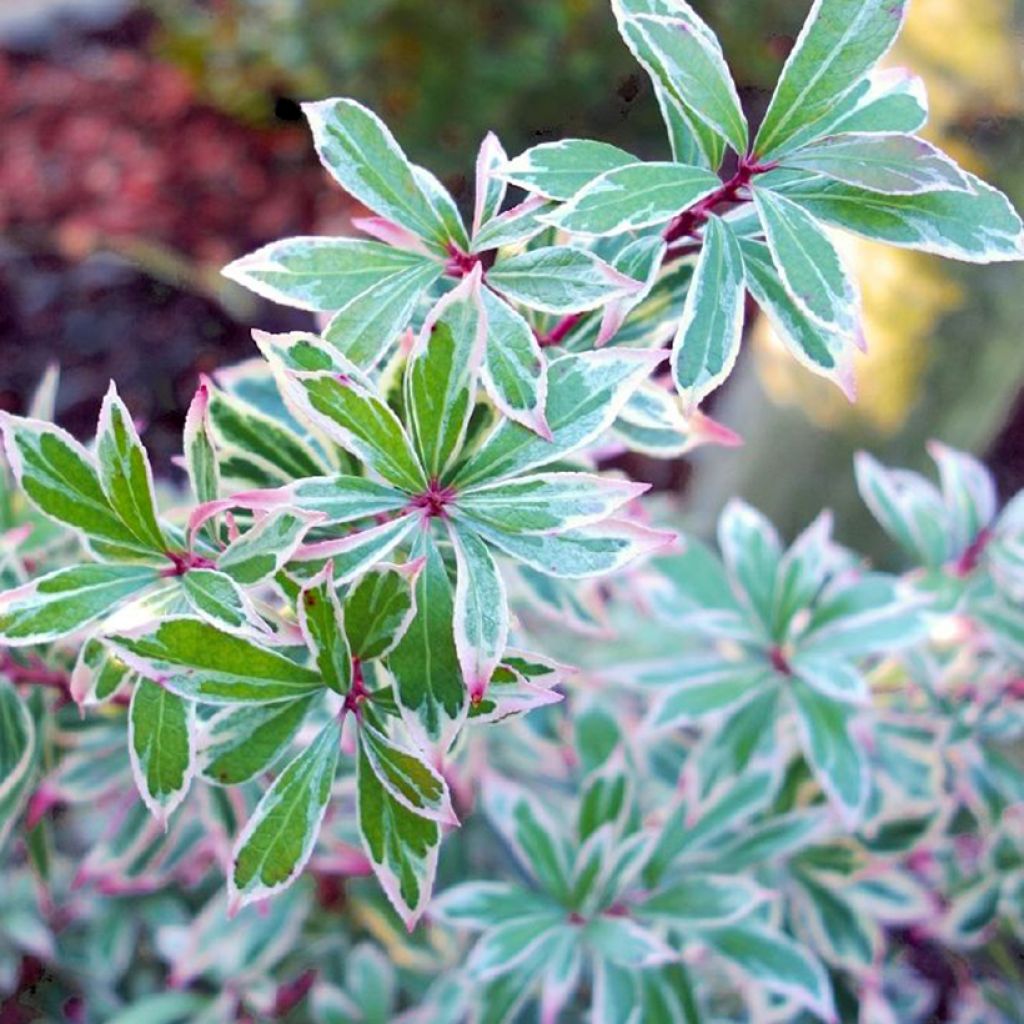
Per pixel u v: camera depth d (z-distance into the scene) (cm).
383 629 22
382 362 27
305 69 96
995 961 44
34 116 109
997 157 40
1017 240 23
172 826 37
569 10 89
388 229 26
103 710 35
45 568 34
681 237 25
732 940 36
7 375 86
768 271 24
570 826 39
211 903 40
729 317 23
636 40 23
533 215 25
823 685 36
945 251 23
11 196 101
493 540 23
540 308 24
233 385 31
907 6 22
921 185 22
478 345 22
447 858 42
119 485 23
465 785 37
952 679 43
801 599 37
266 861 22
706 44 23
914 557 41
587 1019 42
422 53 91
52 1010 45
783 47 94
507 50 90
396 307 24
